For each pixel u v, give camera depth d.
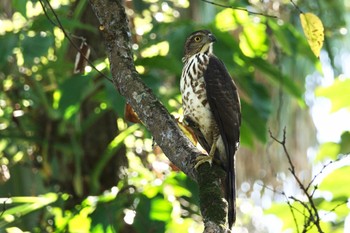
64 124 14.40
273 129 16.95
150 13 15.33
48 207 13.61
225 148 10.52
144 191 12.73
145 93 8.78
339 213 13.28
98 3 9.04
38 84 15.28
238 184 16.94
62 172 15.37
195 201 12.98
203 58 10.88
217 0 14.90
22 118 15.46
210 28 14.08
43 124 15.46
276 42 16.50
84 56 9.36
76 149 14.76
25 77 15.26
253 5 14.78
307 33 9.41
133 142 14.89
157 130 8.69
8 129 15.44
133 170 14.56
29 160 15.44
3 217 12.65
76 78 13.06
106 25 9.00
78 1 14.77
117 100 12.66
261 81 16.91
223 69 10.85
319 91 14.79
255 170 16.91
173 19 15.30
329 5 16.50
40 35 13.72
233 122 10.66
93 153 15.15
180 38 13.66
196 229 14.48
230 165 10.29
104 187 15.02
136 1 15.26
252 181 16.92
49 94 15.77
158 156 13.88
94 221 12.44
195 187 12.84
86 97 14.62
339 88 14.62
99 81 13.62
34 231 13.97
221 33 14.02
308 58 15.31
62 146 15.19
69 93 13.02
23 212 12.59
